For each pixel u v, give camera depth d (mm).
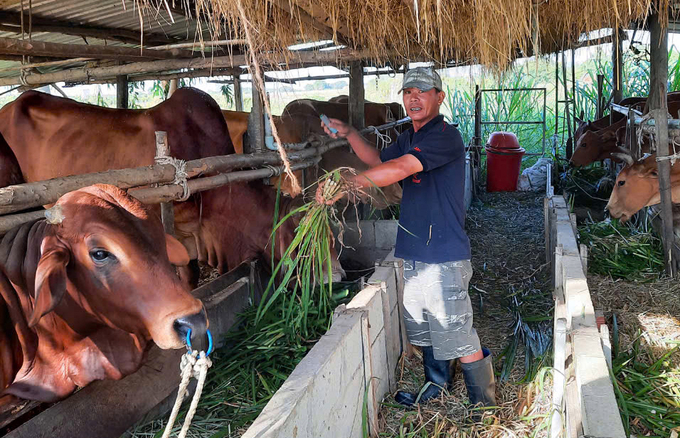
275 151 4387
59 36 7512
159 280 2230
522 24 3186
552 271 5539
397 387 3822
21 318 2459
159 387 2984
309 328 3654
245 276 3973
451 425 3314
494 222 8938
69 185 2664
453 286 3391
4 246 2441
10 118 5090
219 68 7445
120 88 7668
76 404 2580
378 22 4434
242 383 3232
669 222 5023
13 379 2496
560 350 3131
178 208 4406
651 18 5281
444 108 16172
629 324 4062
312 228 3145
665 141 4961
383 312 3652
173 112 4641
